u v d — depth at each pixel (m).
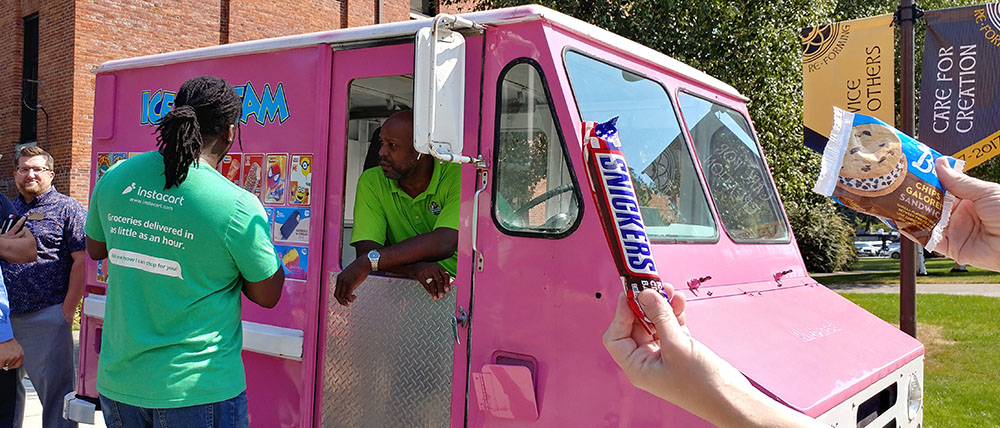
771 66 9.97
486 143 2.66
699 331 2.38
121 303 2.44
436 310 2.79
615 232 1.18
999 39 5.27
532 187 2.58
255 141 3.40
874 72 5.51
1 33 12.95
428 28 2.45
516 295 2.57
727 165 3.56
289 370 3.22
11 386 3.96
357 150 4.01
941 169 1.57
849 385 2.47
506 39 2.66
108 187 2.53
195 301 2.41
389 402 2.89
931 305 12.30
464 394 2.68
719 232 3.15
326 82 3.15
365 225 3.06
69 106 11.15
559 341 2.47
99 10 11.17
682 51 9.61
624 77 2.95
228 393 2.46
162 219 2.39
